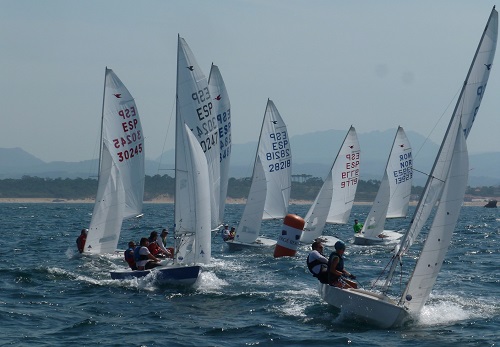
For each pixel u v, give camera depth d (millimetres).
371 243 51656
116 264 35344
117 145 39688
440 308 24984
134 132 40188
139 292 27500
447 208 21969
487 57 24594
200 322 22406
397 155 53406
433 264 22094
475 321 22984
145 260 29672
